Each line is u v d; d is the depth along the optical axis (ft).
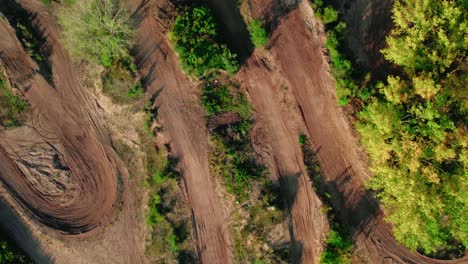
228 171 132.98
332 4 134.62
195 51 129.18
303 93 134.92
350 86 129.90
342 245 132.46
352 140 134.62
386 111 118.93
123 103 133.28
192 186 135.03
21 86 135.44
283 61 134.41
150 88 133.39
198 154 134.51
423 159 117.80
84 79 135.03
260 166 134.62
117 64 130.52
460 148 120.47
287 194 135.03
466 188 115.85
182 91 134.00
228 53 129.39
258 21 131.64
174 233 134.51
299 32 133.80
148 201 135.23
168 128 134.41
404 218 117.91
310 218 134.51
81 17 126.41
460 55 118.93
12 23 131.85
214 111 134.62
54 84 135.95
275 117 135.44
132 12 132.16
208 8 131.54
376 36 135.85
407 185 115.96
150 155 135.33
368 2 135.85
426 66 117.39
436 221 120.06
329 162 136.26
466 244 123.85
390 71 135.44
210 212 135.33
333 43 130.31
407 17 117.50
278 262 132.26
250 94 134.92
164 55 133.28
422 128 116.37
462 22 115.75
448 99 119.14
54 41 134.51
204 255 135.64
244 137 134.92
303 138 135.03
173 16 131.44
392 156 120.37
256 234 132.67
